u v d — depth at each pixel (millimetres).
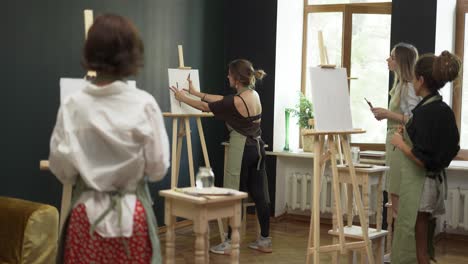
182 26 5973
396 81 4613
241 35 6668
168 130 5832
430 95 3496
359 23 6578
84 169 2047
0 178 4148
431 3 5711
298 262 4953
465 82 6203
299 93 6758
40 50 4422
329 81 4152
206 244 3207
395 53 4488
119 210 2070
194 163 6273
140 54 2133
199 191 3002
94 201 2088
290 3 6699
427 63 3471
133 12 5309
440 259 5207
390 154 4605
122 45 2064
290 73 6828
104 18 2088
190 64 6129
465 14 6234
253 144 5027
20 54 4254
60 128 2080
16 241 3369
